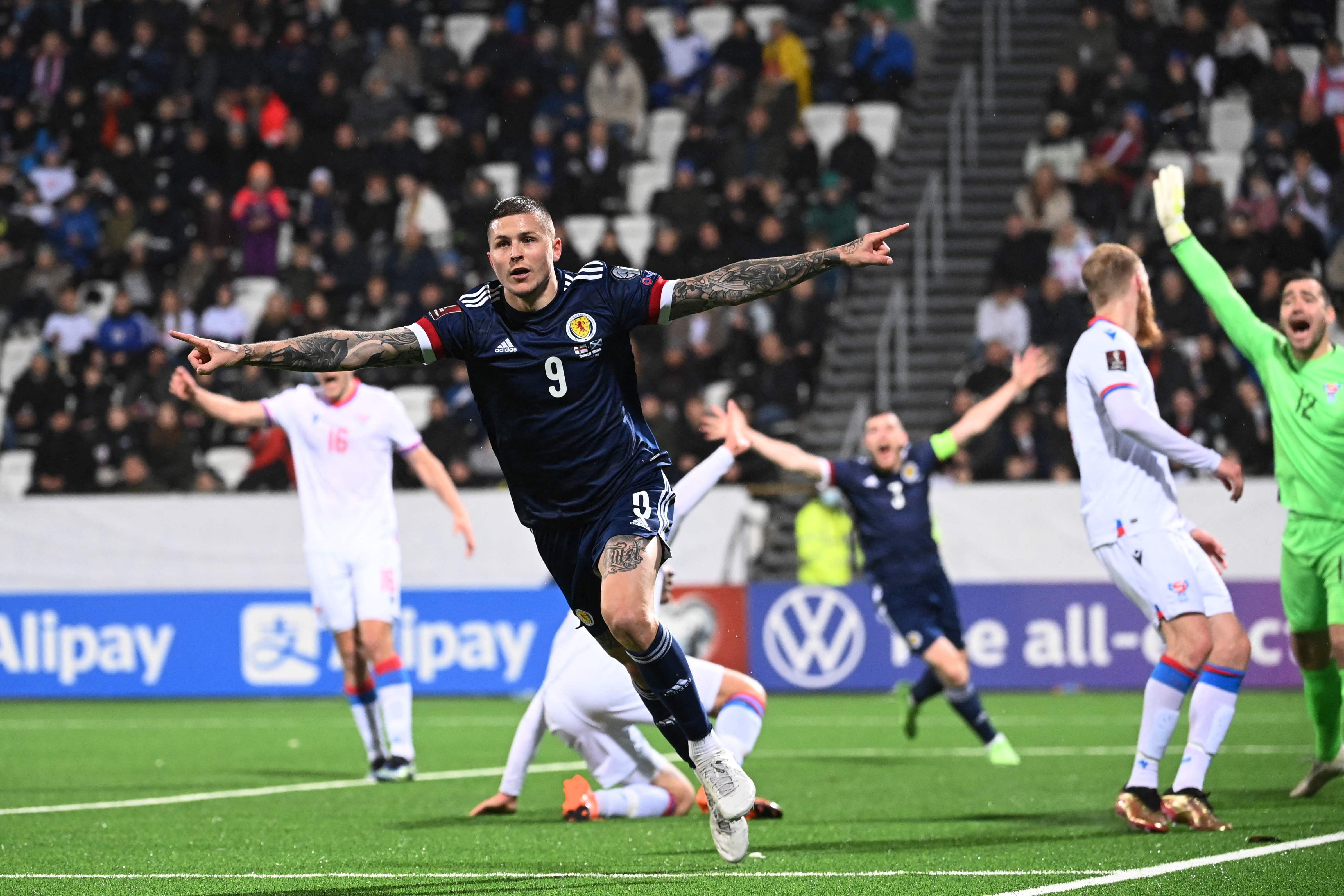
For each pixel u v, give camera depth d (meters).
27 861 19.14
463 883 17.06
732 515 50.62
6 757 34.12
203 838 21.23
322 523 28.72
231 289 62.47
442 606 49.47
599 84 69.25
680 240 59.75
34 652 50.50
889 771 30.22
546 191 65.19
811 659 49.00
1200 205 58.25
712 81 66.81
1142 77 64.25
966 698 30.44
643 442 17.06
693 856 19.12
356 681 29.12
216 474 56.06
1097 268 21.58
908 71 68.25
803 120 69.25
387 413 28.89
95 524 51.91
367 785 28.34
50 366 60.44
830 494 49.66
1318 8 69.31
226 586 51.38
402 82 69.06
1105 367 20.84
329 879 17.45
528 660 49.06
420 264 59.72
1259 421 53.34
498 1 75.62
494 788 27.80
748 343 57.25
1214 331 55.31
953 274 62.50
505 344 16.55
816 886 16.48
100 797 26.67
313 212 64.19
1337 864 17.39
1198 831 20.34
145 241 65.56
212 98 70.06
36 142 71.75
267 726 41.88
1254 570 47.72
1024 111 67.31
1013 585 47.97
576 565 17.03
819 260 16.41
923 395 58.53
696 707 16.23
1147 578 20.83
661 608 49.31
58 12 73.56
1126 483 21.06
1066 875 16.89
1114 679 47.72
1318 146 61.62
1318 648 23.09
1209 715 20.83
